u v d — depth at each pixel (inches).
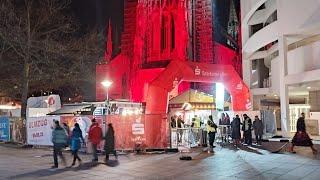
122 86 3437.5
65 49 1529.3
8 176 525.0
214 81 927.7
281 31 1173.7
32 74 1491.1
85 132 810.8
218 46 3513.8
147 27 3572.8
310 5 1075.3
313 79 1043.3
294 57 1173.7
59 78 1642.5
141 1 3624.5
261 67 1927.9
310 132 1176.8
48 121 923.4
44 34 1494.8
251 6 1603.1
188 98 1152.2
